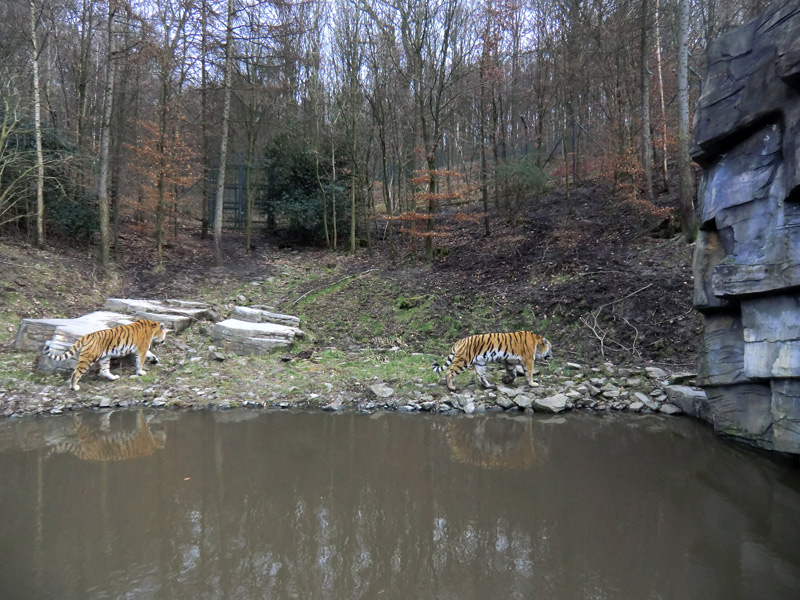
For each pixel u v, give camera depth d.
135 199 18.39
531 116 20.94
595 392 8.09
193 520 4.46
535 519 4.50
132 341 8.93
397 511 4.66
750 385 6.08
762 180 5.47
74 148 15.60
